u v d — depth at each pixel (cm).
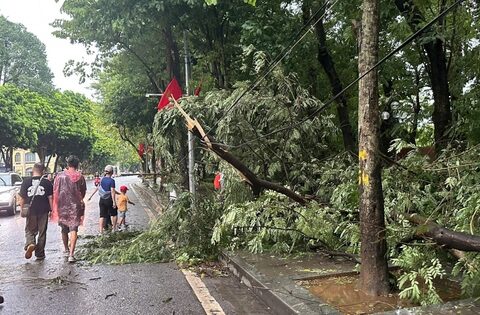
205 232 891
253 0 520
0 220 1689
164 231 913
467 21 1051
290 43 1042
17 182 2127
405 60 1279
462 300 494
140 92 2483
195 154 1155
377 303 508
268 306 579
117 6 1204
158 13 1238
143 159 3906
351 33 1092
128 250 889
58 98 5588
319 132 974
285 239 798
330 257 743
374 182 539
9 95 4072
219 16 1344
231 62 1463
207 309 578
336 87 1204
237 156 920
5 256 942
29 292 670
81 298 637
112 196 1255
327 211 734
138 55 2022
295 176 914
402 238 571
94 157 8200
